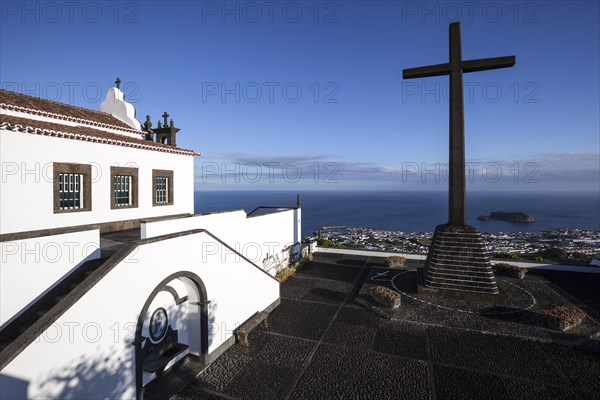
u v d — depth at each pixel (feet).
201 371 25.59
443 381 23.94
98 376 18.11
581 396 22.13
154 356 23.85
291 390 23.08
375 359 27.17
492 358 27.09
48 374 15.39
